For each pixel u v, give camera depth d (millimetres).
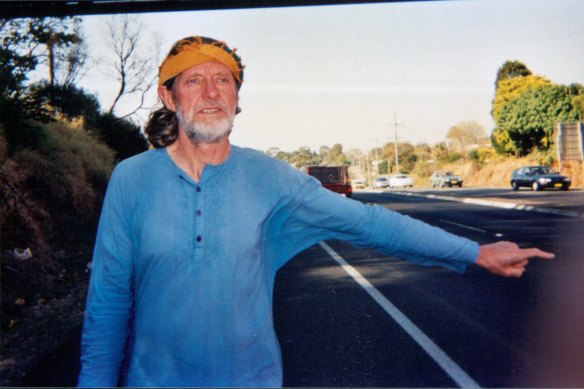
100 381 1818
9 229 8625
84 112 21344
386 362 4363
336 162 150250
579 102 42844
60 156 12719
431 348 4695
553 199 22797
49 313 6324
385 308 6215
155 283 1744
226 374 1740
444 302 6465
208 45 1915
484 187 42812
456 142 96562
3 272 7262
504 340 4863
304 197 1911
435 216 18109
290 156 151625
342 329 5379
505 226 14328
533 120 44375
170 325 1725
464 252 2000
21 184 10367
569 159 33906
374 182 63000
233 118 1939
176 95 1916
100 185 16562
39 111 11523
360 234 1987
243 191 1811
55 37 12531
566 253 9719
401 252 2021
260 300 1824
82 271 8836
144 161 1848
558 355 4402
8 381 4164
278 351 1924
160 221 1748
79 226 12133
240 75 2023
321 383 3939
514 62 54812
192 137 1831
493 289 7098
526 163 44062
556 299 6387
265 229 1877
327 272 8859
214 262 1736
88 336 1838
